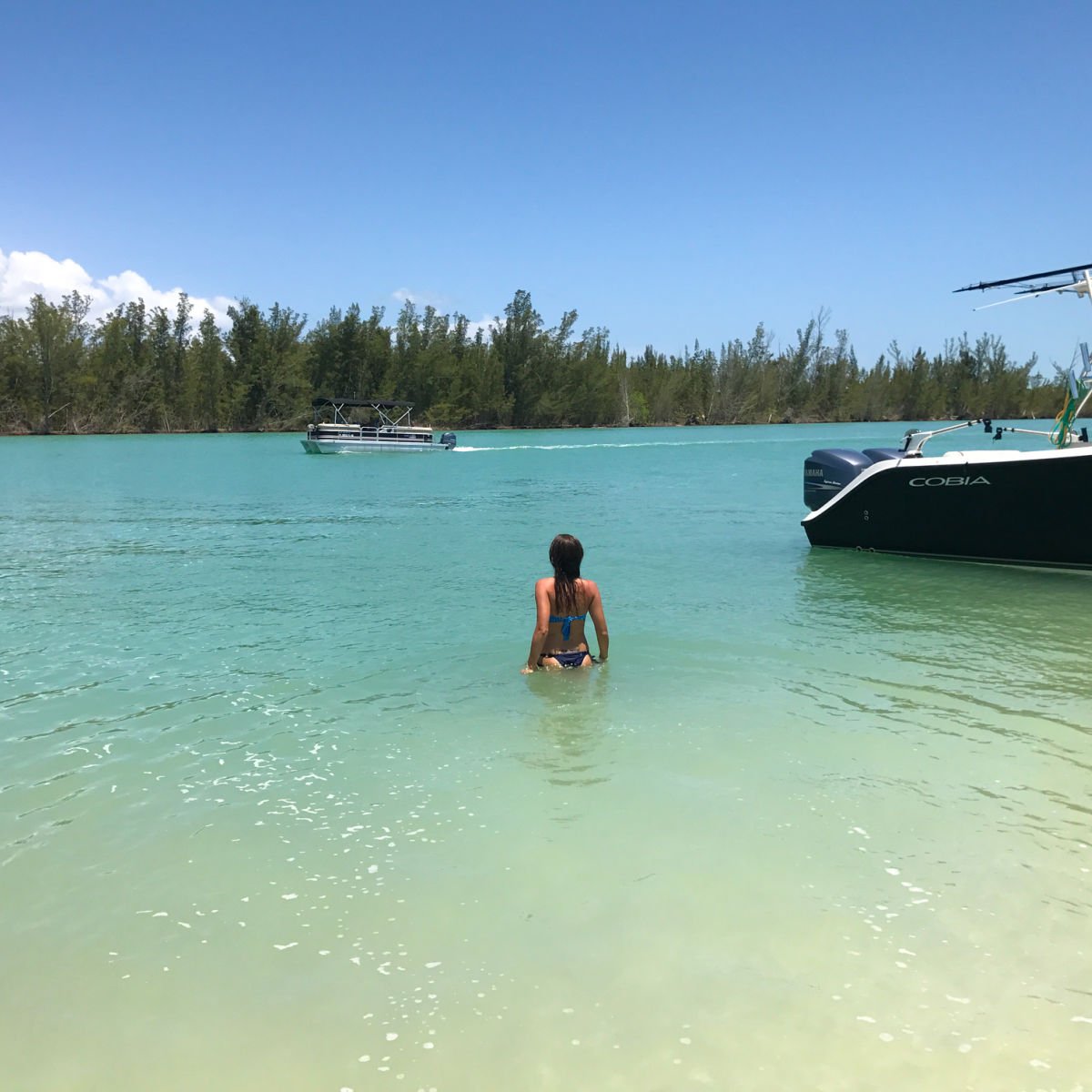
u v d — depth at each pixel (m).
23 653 6.18
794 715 4.81
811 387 119.56
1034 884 3.01
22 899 2.93
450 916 2.81
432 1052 2.20
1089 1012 2.36
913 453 10.70
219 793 3.79
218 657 6.06
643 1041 2.24
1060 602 8.03
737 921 2.78
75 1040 2.26
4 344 73.12
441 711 4.89
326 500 19.25
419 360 86.81
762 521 14.86
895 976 2.50
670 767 4.07
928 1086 2.08
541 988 2.45
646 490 22.09
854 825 3.46
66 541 12.39
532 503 18.42
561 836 3.37
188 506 17.94
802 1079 2.11
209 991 2.45
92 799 3.73
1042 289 9.88
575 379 98.62
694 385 114.69
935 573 9.55
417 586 8.79
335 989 2.45
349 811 3.60
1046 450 9.60
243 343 83.31
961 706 4.98
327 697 5.15
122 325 80.06
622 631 6.84
